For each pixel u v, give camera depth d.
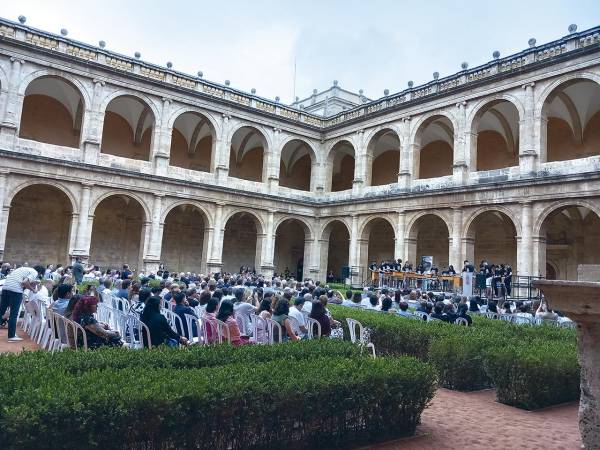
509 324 16.08
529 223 29.69
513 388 10.11
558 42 29.62
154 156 37.69
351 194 42.81
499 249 39.88
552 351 10.67
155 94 37.94
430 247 44.72
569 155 36.41
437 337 12.48
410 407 7.89
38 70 33.06
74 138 41.03
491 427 8.58
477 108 34.06
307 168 54.66
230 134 41.72
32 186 37.97
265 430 6.66
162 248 45.00
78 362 7.19
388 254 48.16
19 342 14.27
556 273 37.75
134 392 5.71
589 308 5.75
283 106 44.94
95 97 35.19
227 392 6.24
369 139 42.28
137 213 43.00
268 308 14.50
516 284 28.48
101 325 11.16
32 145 32.62
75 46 34.47
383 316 15.38
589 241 35.88
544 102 30.30
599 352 5.97
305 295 16.88
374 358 8.59
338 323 14.45
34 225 37.84
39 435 5.16
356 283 40.56
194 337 13.37
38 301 14.58
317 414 6.95
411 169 38.06
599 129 34.69
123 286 17.98
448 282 31.81
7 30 31.91
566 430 8.54
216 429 6.26
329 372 7.32
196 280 30.38
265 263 42.59
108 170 34.81
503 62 32.66
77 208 33.84
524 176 30.50
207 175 40.41
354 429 7.41
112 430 5.53
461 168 34.09
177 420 5.86
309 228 45.34
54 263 38.38
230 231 49.72
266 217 43.06
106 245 41.28
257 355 8.61
